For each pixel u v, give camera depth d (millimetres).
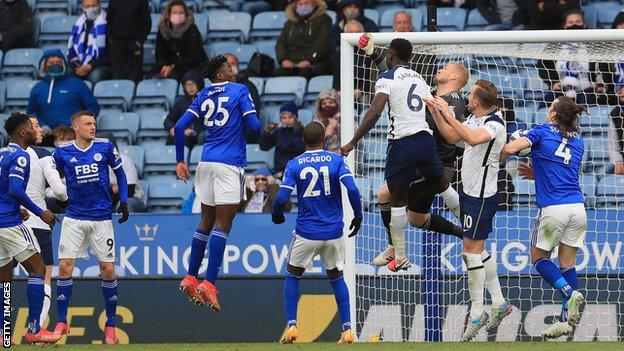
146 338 30406
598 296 28469
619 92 30469
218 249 24750
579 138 24859
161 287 30406
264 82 39312
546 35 27188
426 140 24234
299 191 24031
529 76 31125
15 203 24875
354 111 28859
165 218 30453
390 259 26062
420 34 27406
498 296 25625
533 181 29719
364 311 29000
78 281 30641
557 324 24469
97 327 30562
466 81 26344
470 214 24641
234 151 24672
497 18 39719
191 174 37406
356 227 24078
